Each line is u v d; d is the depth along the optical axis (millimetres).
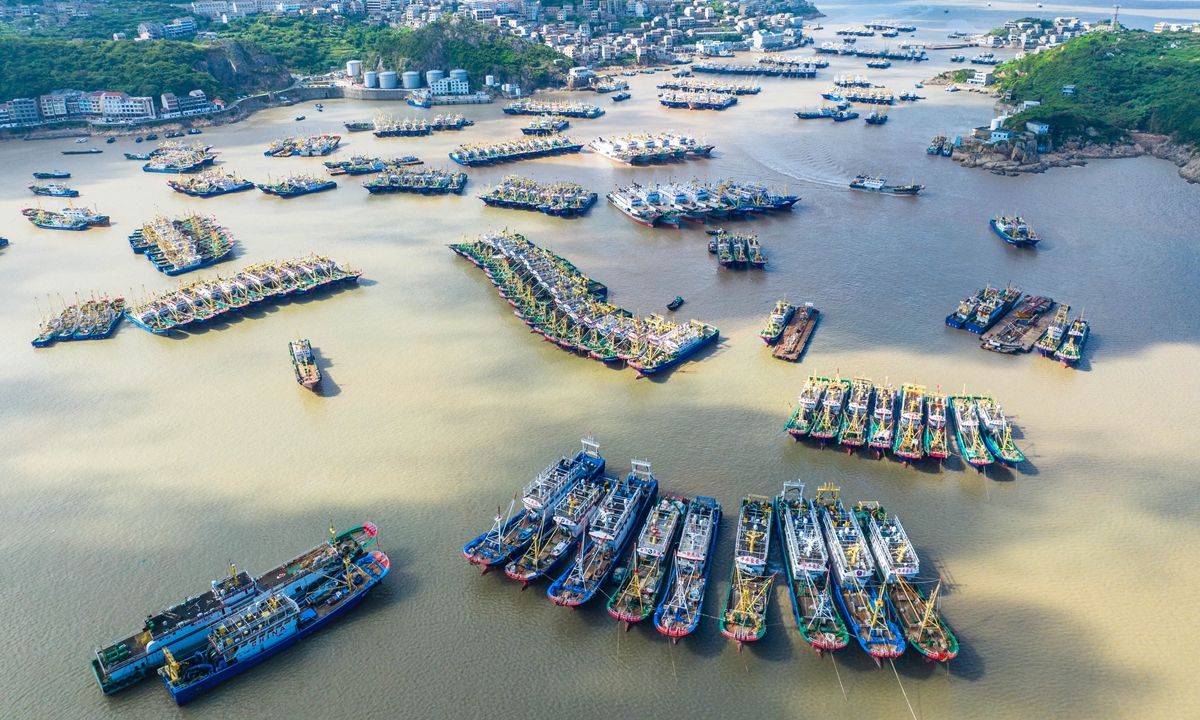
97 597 130625
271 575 128250
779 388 189000
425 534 142500
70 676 116625
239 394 190750
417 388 191875
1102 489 152375
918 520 144500
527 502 140625
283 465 163125
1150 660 116438
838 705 110000
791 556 129625
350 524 145375
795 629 121375
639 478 152875
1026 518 145000
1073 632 121062
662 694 112062
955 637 119562
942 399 176125
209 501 152625
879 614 118812
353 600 126000
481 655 118688
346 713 110125
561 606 126750
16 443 172875
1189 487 152375
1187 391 183750
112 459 166500
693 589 125500
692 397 185875
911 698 110938
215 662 114875
